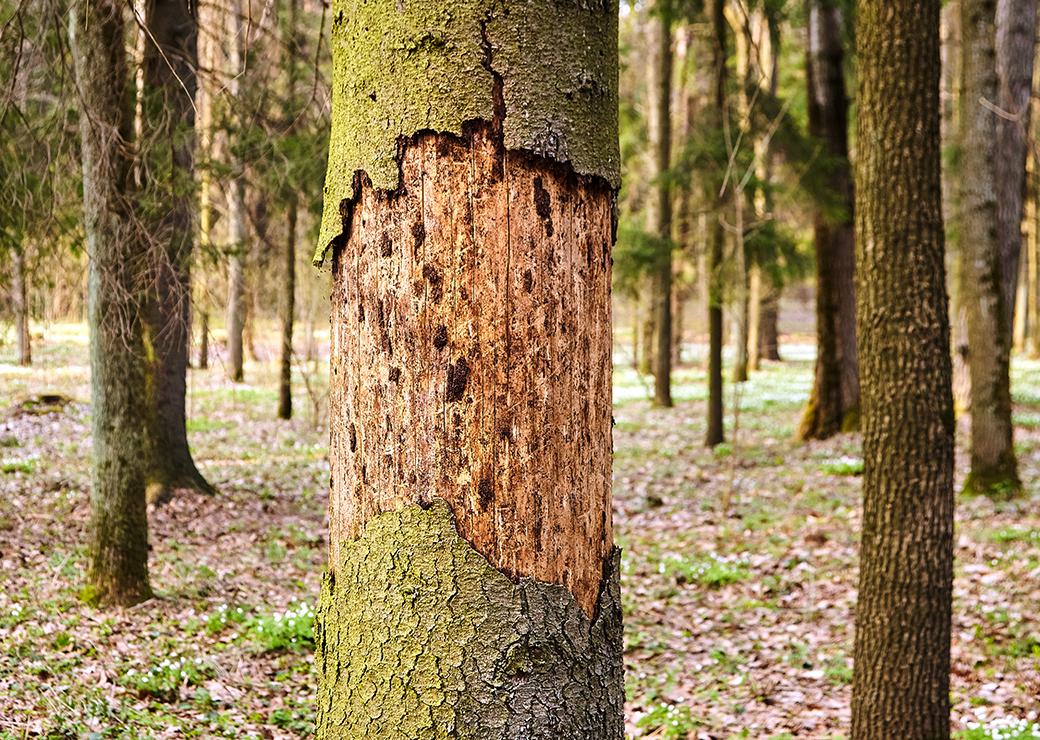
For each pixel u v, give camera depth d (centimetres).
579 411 182
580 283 181
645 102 2631
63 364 2328
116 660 547
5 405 1689
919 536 400
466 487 175
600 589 187
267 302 2092
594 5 183
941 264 398
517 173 174
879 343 404
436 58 172
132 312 655
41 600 644
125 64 659
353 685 180
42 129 695
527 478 176
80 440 1419
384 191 176
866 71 400
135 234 662
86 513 931
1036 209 2441
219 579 758
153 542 866
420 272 174
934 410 398
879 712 409
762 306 2977
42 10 616
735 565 873
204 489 1070
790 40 2248
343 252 186
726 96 1454
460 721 172
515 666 173
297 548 900
